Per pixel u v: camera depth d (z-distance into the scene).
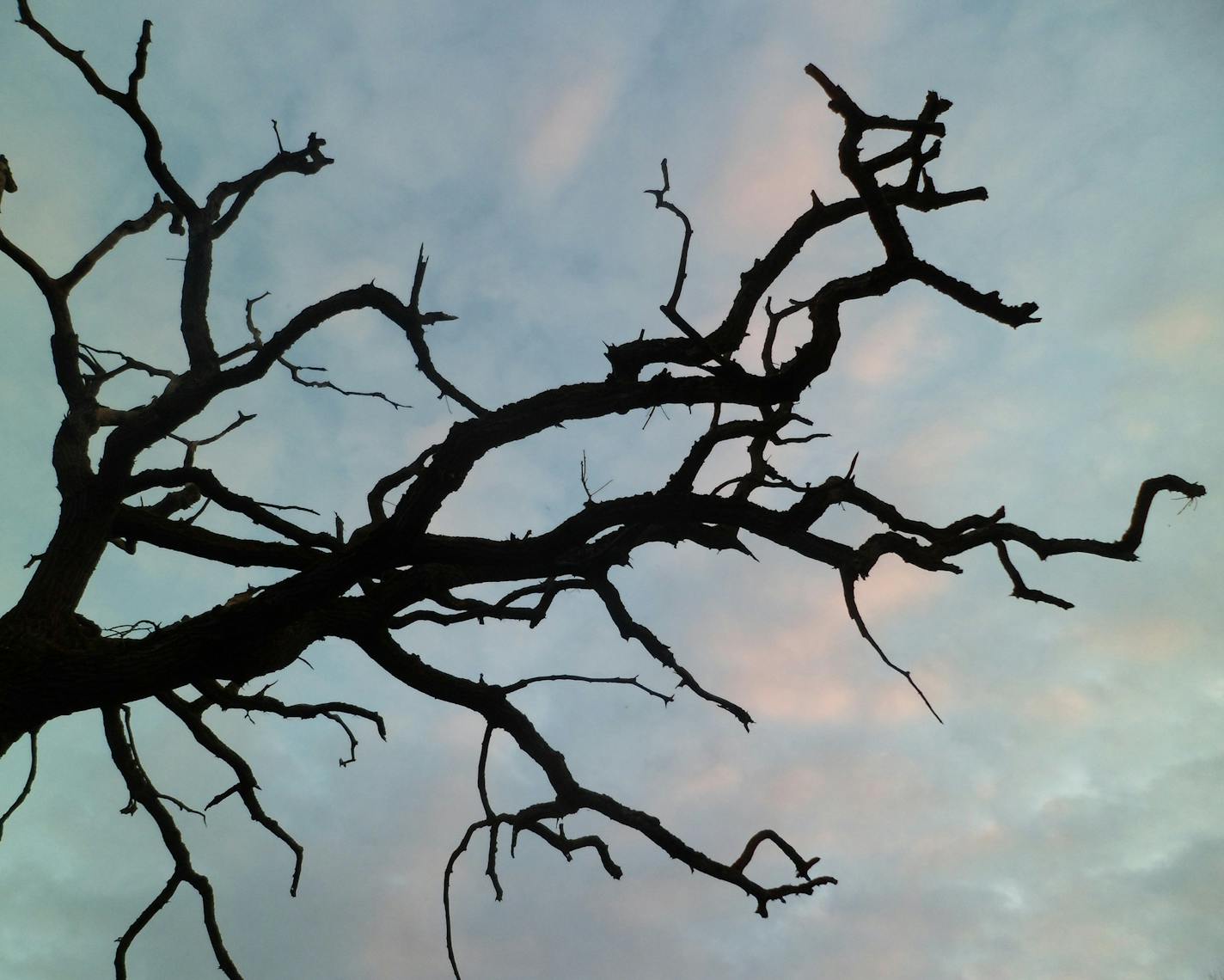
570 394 5.61
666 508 5.76
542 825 6.92
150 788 7.62
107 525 7.29
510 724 7.05
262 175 8.48
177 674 6.16
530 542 6.08
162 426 7.37
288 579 6.21
